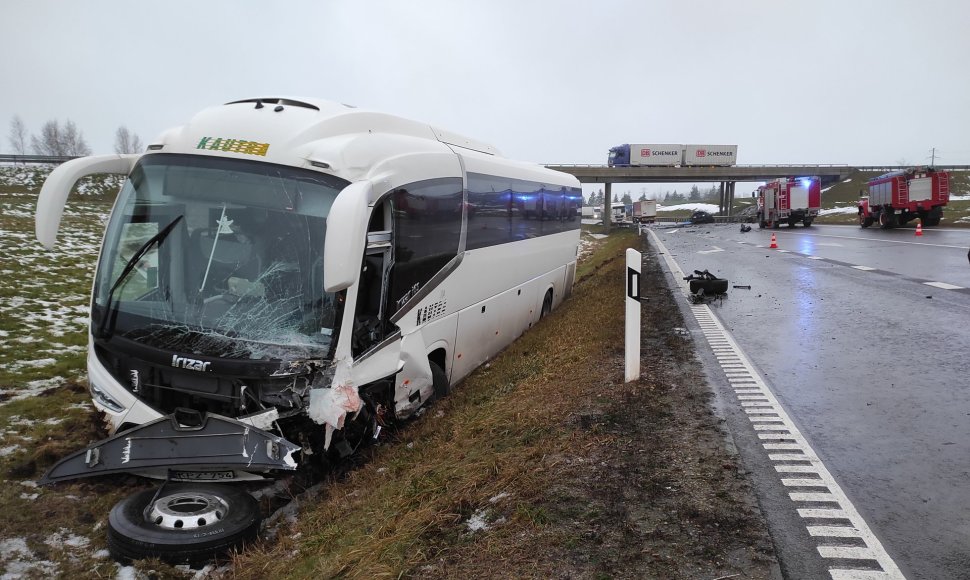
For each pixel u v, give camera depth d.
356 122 6.32
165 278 5.25
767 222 51.53
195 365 4.93
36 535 4.83
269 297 5.12
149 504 4.79
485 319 9.17
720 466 4.52
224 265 5.22
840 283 14.09
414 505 4.65
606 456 4.76
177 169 5.52
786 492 4.13
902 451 4.76
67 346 10.57
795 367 7.30
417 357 6.68
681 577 3.21
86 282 17.19
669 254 25.48
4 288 14.70
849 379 6.70
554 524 3.81
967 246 21.03
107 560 4.50
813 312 10.75
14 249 20.62
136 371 5.15
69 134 92.69
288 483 5.87
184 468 4.77
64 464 4.85
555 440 5.21
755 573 3.21
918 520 3.74
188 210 5.38
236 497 4.94
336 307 5.14
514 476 4.58
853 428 5.28
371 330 5.73
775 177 86.06
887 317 9.86
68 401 7.79
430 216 6.95
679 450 4.83
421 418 7.24
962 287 12.30
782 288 13.94
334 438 5.43
